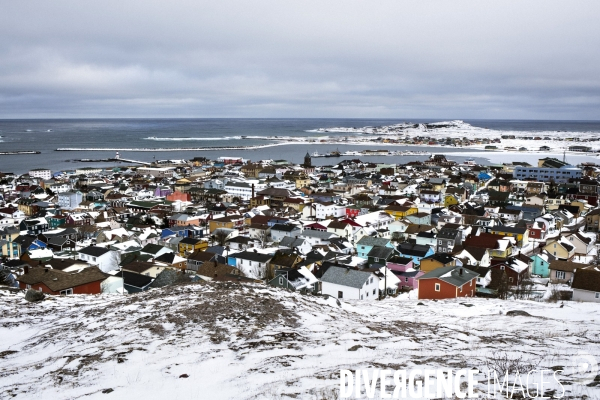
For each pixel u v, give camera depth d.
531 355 20.78
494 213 149.12
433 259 81.44
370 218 132.12
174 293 37.06
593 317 36.78
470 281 60.97
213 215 141.12
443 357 20.78
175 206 162.88
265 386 16.77
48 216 139.12
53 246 110.81
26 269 57.75
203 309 30.22
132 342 24.22
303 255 91.31
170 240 113.56
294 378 17.52
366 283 64.69
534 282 76.25
